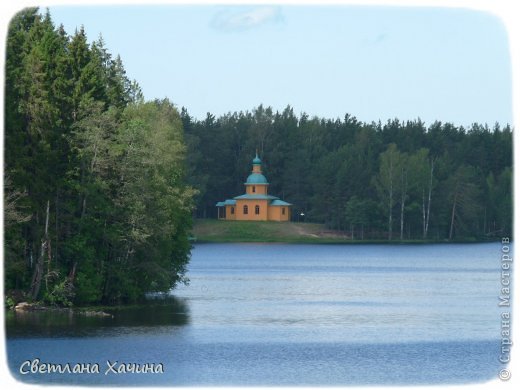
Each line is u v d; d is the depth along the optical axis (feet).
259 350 597.52
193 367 542.98
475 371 551.18
